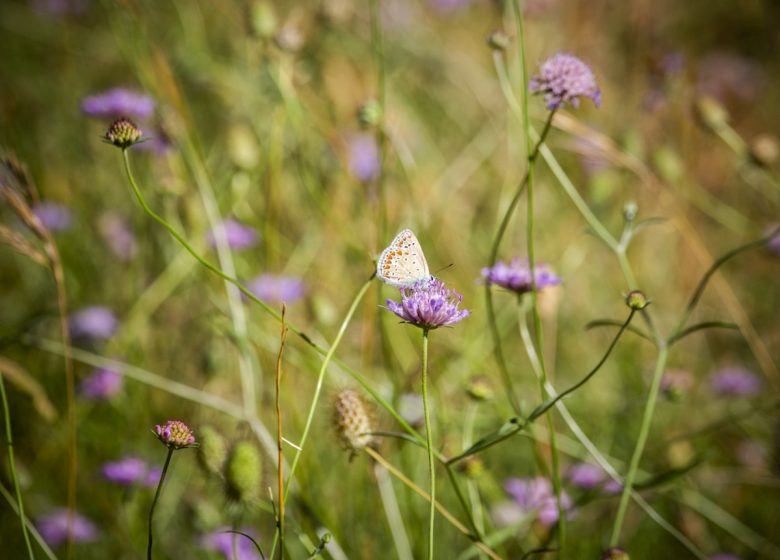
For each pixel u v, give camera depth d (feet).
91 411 2.25
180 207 2.20
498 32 1.95
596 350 2.43
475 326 2.32
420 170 2.62
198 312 2.32
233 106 2.64
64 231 2.46
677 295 2.67
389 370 1.98
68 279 2.42
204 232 2.21
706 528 2.13
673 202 2.48
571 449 2.06
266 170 2.45
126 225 2.44
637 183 2.64
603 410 2.27
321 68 2.62
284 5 2.66
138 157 2.54
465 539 2.00
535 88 1.77
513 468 2.17
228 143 2.25
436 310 1.55
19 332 2.07
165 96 2.31
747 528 2.12
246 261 2.41
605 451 2.12
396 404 1.93
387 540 1.98
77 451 2.16
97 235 2.49
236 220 2.37
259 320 2.16
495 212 2.67
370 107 2.06
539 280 1.77
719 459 2.23
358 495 1.98
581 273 2.57
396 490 1.99
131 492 1.97
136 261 2.36
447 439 1.94
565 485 1.94
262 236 2.39
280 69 2.22
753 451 2.19
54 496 2.14
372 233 2.31
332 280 2.35
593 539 2.02
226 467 1.71
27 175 1.82
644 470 2.11
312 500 1.91
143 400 2.17
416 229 2.24
